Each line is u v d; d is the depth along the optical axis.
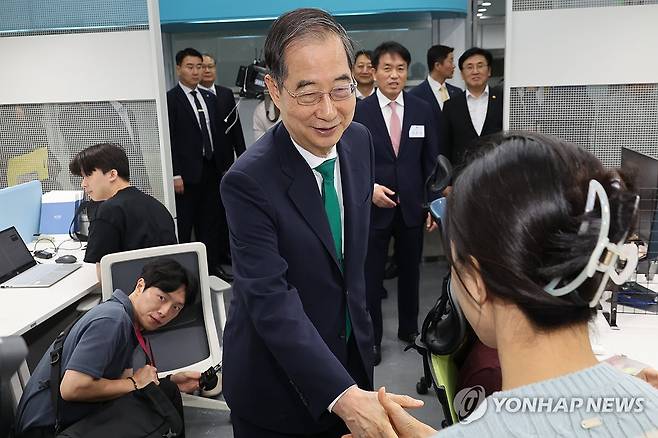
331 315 1.33
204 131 4.35
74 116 3.32
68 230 3.41
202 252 2.53
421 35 5.07
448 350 1.23
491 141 0.59
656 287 2.02
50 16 3.20
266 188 1.23
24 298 2.52
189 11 4.68
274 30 1.19
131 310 2.07
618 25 2.66
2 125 3.41
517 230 0.52
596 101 2.77
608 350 1.64
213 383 2.61
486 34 5.43
